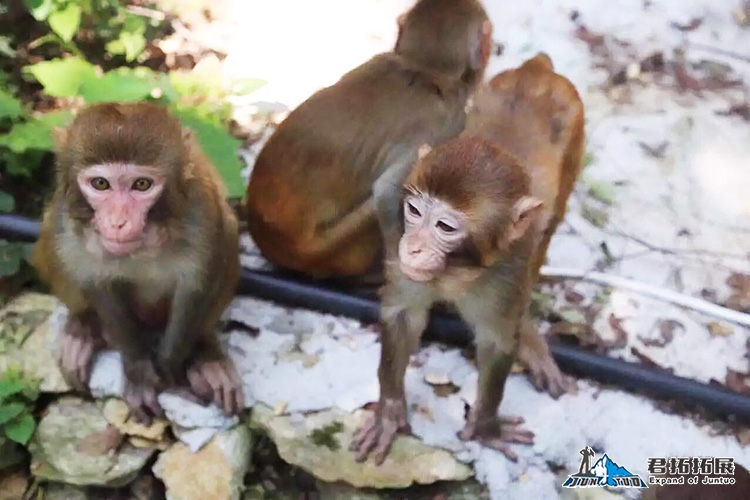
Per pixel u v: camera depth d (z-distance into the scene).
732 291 1.99
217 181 1.73
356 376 1.85
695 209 2.09
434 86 1.87
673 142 2.17
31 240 1.93
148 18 2.24
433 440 1.80
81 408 1.83
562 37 2.36
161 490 1.84
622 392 1.86
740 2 2.48
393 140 1.85
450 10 1.88
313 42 2.28
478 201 1.56
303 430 1.80
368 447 1.79
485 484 1.79
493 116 1.72
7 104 1.97
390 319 1.72
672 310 1.96
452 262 1.58
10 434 1.81
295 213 1.87
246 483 1.85
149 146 1.59
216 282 1.73
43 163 2.01
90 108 1.62
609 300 1.96
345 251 1.90
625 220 2.06
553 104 1.74
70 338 1.83
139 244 1.61
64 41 2.15
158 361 1.81
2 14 2.18
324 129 1.85
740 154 2.16
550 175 1.70
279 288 1.91
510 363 1.73
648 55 2.32
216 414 1.81
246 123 2.13
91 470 1.81
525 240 1.64
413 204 1.58
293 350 1.87
